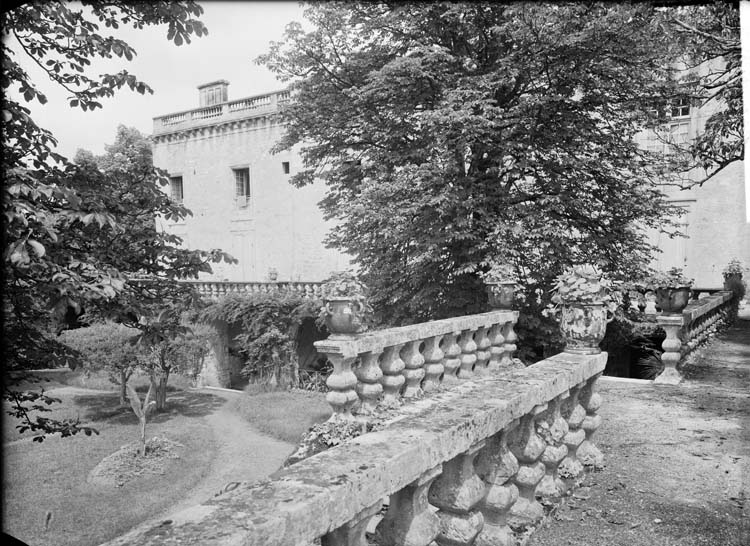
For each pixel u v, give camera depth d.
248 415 18.48
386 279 13.56
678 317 8.36
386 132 12.57
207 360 24.20
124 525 10.12
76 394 21.14
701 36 6.59
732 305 15.62
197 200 33.44
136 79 5.97
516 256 11.97
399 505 2.24
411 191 11.91
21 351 5.72
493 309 8.80
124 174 6.44
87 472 12.62
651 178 12.44
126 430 16.78
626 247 12.64
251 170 30.97
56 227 5.38
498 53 12.40
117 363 17.42
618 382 8.40
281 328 23.17
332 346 5.55
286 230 29.72
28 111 5.19
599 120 12.41
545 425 3.72
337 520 1.72
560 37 9.77
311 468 1.88
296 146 28.78
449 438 2.32
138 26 5.54
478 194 11.71
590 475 4.40
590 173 12.46
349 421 5.61
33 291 5.01
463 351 7.66
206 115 32.91
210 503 1.62
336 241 15.12
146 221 6.61
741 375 8.78
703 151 7.72
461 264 11.88
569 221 12.50
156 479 12.70
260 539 1.44
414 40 12.80
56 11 5.13
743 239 19.08
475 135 10.59
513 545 3.00
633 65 10.69
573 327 4.54
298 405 19.52
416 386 6.69
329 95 14.11
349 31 13.66
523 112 11.20
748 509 3.73
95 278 5.18
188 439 15.95
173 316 6.74
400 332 6.25
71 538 9.50
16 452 13.55
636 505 3.80
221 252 6.80
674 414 6.42
